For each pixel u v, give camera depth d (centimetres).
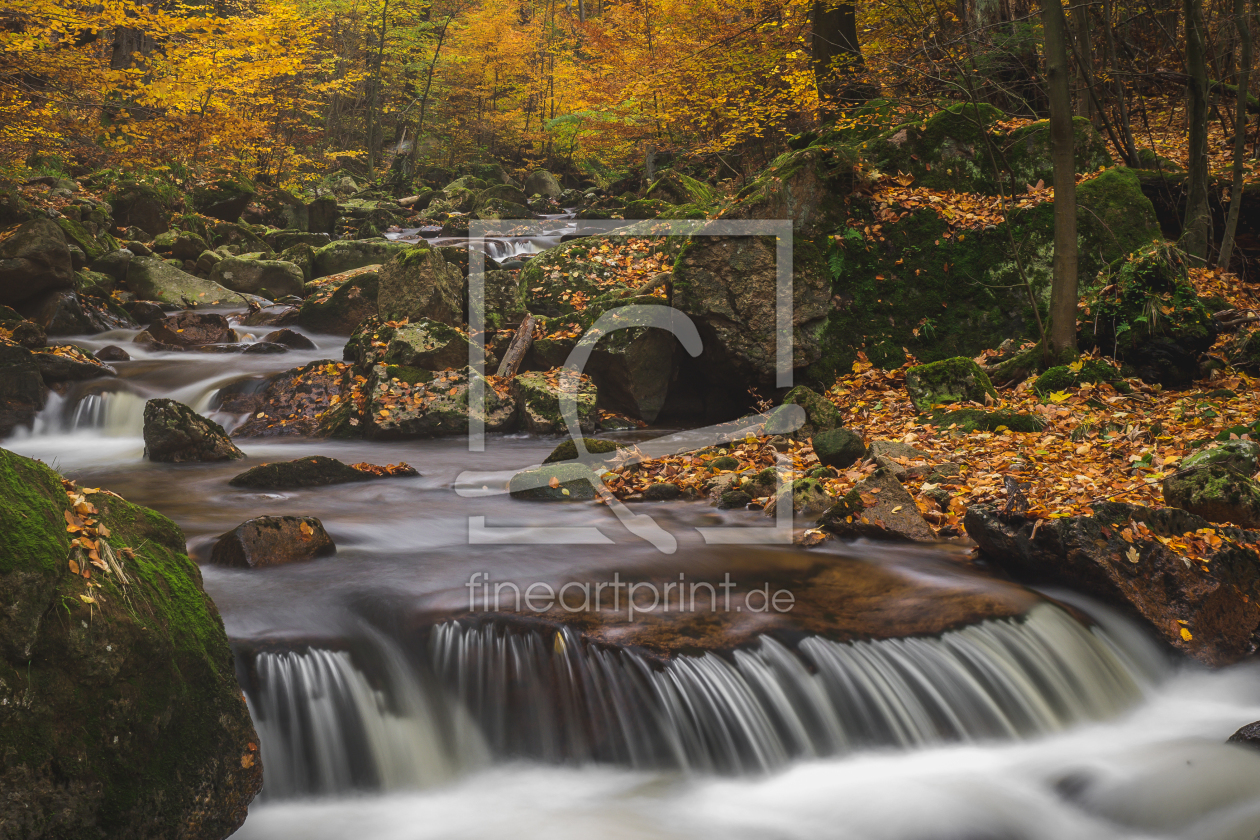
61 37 1814
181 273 1686
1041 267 1095
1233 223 1191
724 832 362
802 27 1706
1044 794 394
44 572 276
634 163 3266
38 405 1055
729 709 411
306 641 412
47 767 270
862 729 426
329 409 1095
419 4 3928
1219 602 496
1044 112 1477
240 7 2753
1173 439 719
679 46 1822
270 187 2569
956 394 914
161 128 2123
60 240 1366
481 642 430
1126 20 1494
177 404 906
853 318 1095
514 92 4056
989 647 457
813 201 1112
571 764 406
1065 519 504
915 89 1459
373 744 391
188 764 313
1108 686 464
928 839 363
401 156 3828
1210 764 402
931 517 618
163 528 384
